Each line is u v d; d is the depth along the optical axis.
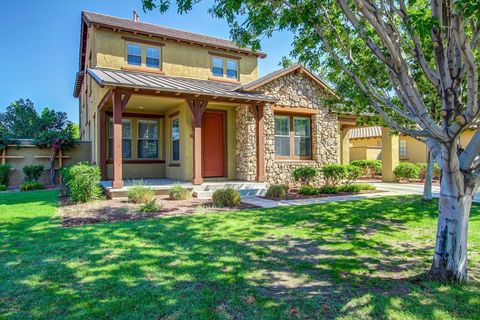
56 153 14.86
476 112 2.90
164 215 7.21
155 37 14.00
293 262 4.16
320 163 13.98
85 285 3.38
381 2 3.67
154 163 14.21
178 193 9.66
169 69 14.30
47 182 14.75
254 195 10.99
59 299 3.06
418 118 3.53
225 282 3.49
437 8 3.04
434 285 3.38
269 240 5.17
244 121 12.75
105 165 12.55
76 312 2.81
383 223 6.41
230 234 5.51
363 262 4.18
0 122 32.31
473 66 2.83
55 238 5.15
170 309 2.88
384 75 5.54
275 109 12.95
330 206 8.40
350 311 2.85
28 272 3.72
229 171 13.12
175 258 4.23
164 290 3.26
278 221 6.56
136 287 3.33
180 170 12.70
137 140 13.98
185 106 12.10
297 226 6.14
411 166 16.45
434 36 3.15
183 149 12.36
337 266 4.02
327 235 5.50
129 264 3.99
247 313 2.82
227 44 15.87
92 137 14.79
